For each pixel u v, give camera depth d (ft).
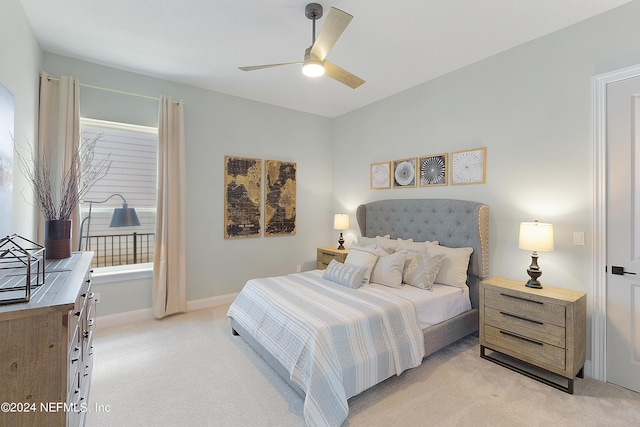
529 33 8.58
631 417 6.20
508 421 6.07
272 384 7.30
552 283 8.56
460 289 9.53
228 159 13.28
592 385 7.36
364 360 6.57
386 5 7.30
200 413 6.26
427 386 7.25
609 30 7.53
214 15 7.75
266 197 14.44
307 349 6.28
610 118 7.52
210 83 12.12
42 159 9.11
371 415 6.21
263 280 10.08
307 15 7.48
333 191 16.65
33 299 3.65
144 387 7.13
